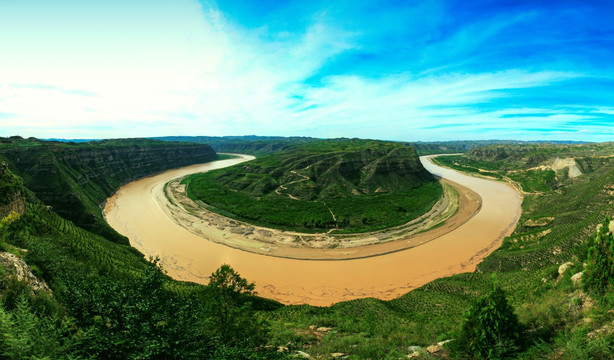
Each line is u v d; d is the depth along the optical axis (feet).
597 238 54.44
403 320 114.32
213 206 372.58
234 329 51.78
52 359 24.85
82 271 71.15
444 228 300.40
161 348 30.48
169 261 218.79
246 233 284.00
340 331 97.35
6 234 73.77
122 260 171.83
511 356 44.37
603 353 35.91
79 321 31.68
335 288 182.80
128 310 32.78
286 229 298.15
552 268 112.16
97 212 311.27
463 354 50.24
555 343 43.98
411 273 203.41
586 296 52.65
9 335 23.57
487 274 177.17
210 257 227.20
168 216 337.11
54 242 133.39
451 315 114.73
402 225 311.27
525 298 94.68
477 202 405.39
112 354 29.37
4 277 43.11
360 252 241.55
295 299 169.68
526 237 235.81
